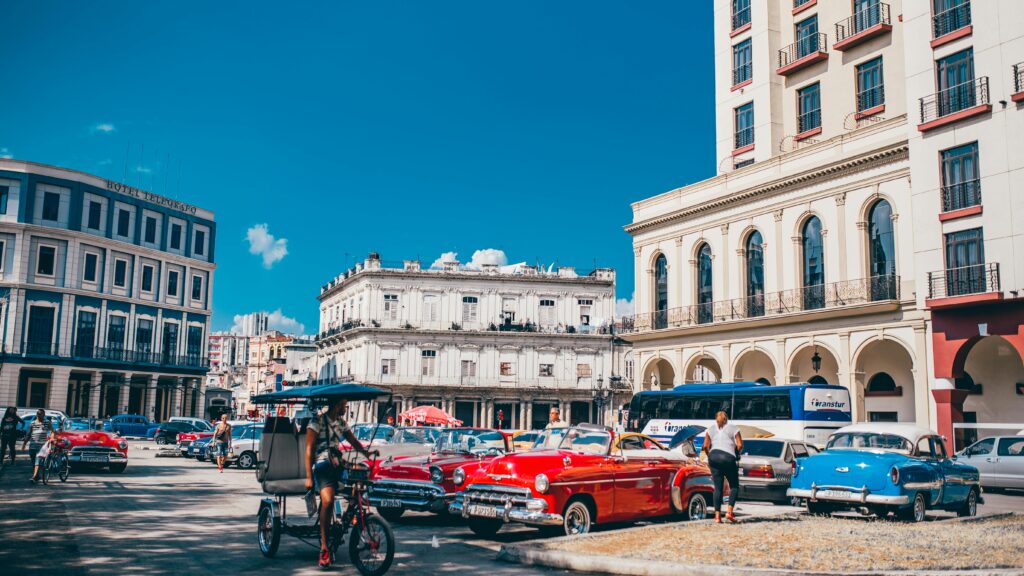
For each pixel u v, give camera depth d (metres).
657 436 29.67
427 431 18.31
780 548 10.44
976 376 29.08
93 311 58.69
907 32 29.36
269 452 10.79
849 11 33.66
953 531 12.26
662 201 40.03
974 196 26.83
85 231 58.34
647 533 11.76
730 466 13.26
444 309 68.12
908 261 28.77
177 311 65.56
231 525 13.29
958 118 27.17
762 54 37.16
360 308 68.69
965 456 23.48
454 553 11.14
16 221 55.16
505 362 67.75
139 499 16.75
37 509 14.57
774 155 36.00
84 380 58.44
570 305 69.81
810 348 32.50
